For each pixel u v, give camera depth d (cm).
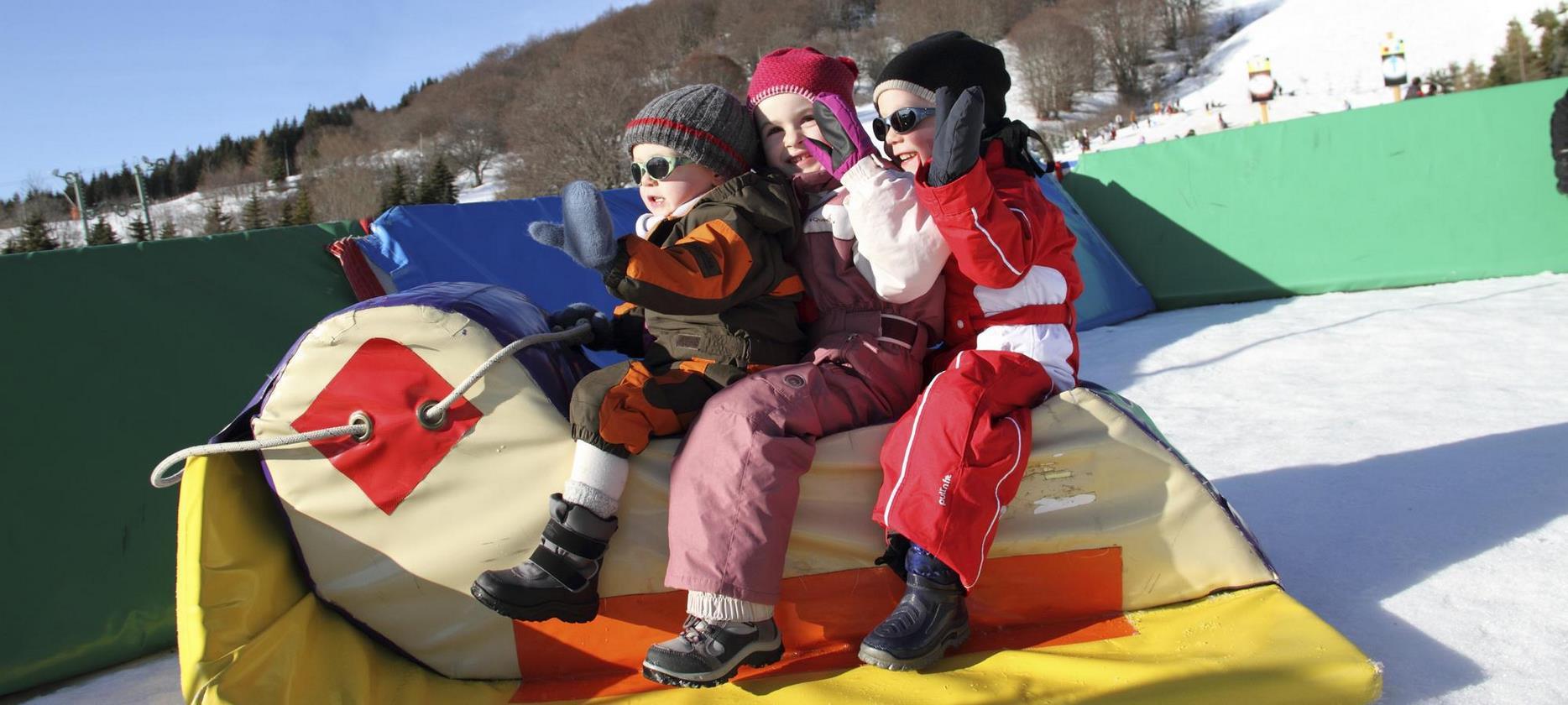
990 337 217
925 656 192
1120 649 200
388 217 387
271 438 198
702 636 184
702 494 189
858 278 217
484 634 204
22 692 243
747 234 203
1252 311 680
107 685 247
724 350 207
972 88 188
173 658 262
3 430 258
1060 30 5378
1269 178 724
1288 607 205
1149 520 213
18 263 278
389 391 197
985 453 194
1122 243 794
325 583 204
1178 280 765
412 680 202
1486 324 525
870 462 206
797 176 232
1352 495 298
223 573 191
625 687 200
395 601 204
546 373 206
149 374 289
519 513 197
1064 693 185
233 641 187
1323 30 4578
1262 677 183
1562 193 624
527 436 197
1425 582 235
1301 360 498
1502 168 655
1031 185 221
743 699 192
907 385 217
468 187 4972
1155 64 5534
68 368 275
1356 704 180
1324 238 709
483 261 406
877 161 212
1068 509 212
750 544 187
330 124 7012
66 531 259
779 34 6419
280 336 328
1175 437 388
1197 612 211
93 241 3103
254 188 5044
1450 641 206
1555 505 272
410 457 199
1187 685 183
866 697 188
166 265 312
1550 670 192
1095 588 214
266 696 181
